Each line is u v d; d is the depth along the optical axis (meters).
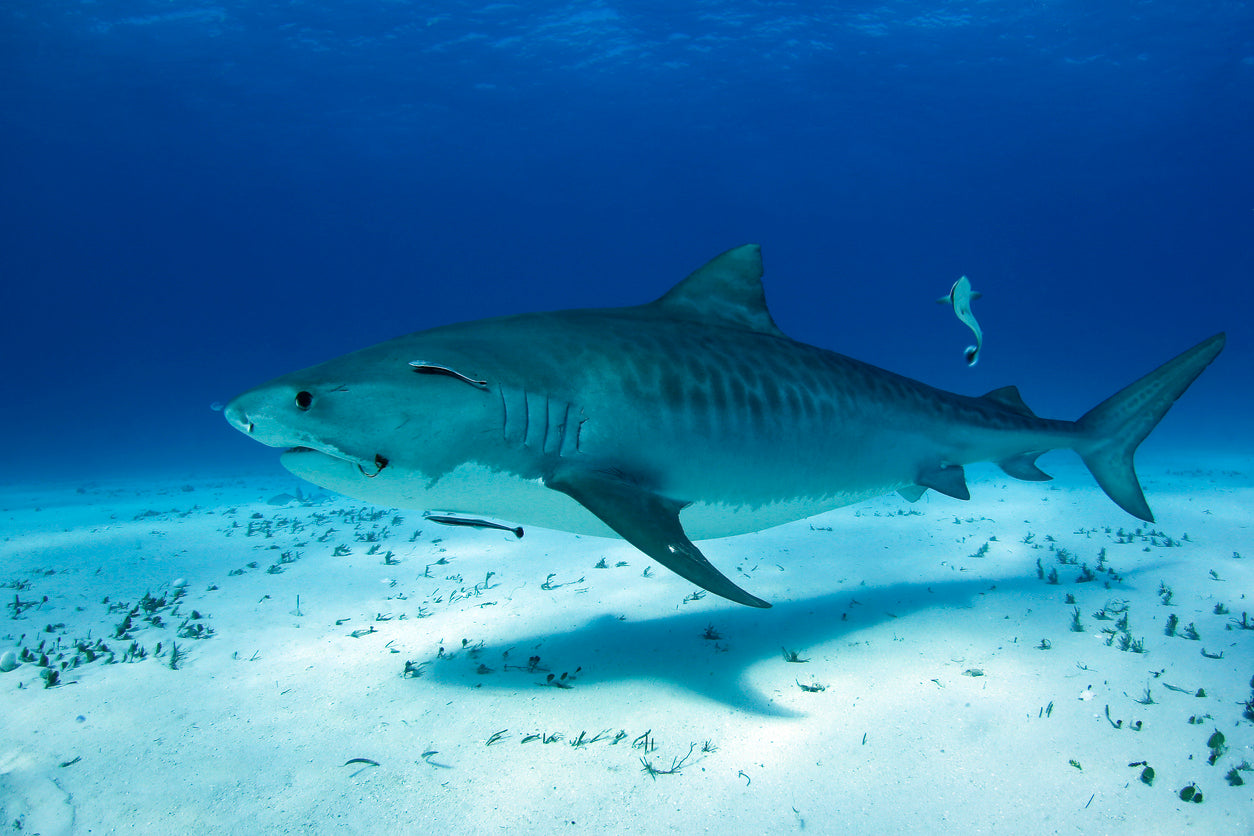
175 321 125.69
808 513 4.74
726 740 3.58
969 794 3.10
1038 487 14.21
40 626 5.93
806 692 4.18
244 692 4.30
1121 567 7.31
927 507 11.58
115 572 7.89
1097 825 2.88
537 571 7.35
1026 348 118.06
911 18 45.31
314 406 3.02
